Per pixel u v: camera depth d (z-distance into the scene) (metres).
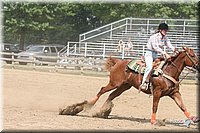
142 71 12.45
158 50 12.23
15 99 16.33
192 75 26.72
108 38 40.62
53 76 26.41
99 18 50.78
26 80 23.45
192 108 16.19
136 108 15.90
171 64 12.30
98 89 20.83
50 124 10.98
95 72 29.98
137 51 36.41
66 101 16.52
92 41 40.59
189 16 46.75
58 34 51.97
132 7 47.03
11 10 45.72
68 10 48.16
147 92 12.51
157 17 46.38
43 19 47.09
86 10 50.94
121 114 14.20
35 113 13.01
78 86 21.67
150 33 39.72
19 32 47.16
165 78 12.17
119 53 36.44
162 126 11.83
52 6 46.91
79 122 11.62
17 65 32.00
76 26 51.91
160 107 16.27
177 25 38.50
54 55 38.31
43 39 52.00
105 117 13.09
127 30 40.59
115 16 47.91
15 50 44.38
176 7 46.78
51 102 16.02
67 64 30.30
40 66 32.50
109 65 13.23
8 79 23.61
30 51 39.97
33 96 17.44
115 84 13.00
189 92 21.39
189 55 12.16
